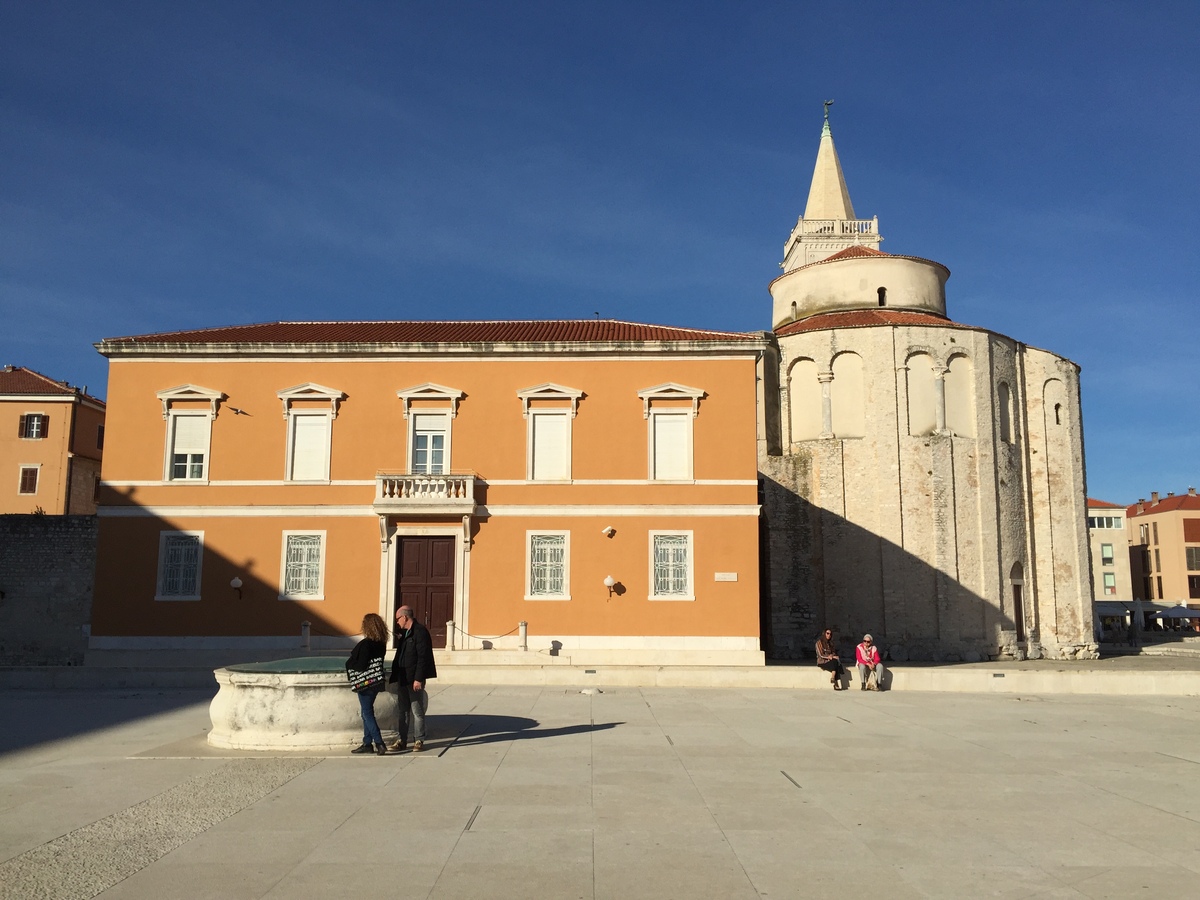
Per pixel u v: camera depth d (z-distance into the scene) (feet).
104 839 32.71
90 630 109.91
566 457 111.75
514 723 60.70
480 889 27.84
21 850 31.32
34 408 196.65
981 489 150.41
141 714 66.49
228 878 28.60
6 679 84.84
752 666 106.42
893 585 145.79
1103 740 56.29
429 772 44.24
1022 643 154.20
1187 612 278.26
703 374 112.47
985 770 46.14
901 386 150.41
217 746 50.65
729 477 110.63
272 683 50.01
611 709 68.64
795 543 150.61
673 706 71.00
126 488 112.06
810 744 53.47
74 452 197.36
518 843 32.53
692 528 110.01
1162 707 73.56
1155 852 32.09
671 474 111.34
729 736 56.24
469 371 113.80
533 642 108.58
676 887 28.14
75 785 41.19
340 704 50.57
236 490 112.06
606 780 42.75
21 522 117.29
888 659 144.15
